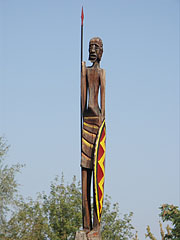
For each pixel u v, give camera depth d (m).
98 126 15.27
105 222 42.09
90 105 15.35
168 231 26.41
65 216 41.38
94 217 14.89
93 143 15.19
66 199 42.22
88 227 14.96
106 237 41.19
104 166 15.38
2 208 32.75
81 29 15.75
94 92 15.43
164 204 25.34
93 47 15.68
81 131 15.34
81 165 15.10
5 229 32.88
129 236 42.12
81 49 15.67
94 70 15.52
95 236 14.73
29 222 35.25
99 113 15.35
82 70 15.57
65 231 40.06
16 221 33.41
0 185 32.75
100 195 15.05
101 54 15.84
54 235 38.88
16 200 33.44
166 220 25.02
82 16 15.84
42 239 37.44
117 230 41.72
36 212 39.44
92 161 15.05
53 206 41.19
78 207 42.25
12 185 33.22
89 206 15.08
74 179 43.38
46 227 38.19
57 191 42.44
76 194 42.56
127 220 42.50
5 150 33.69
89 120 15.34
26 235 34.34
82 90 15.50
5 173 33.16
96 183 14.88
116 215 42.44
